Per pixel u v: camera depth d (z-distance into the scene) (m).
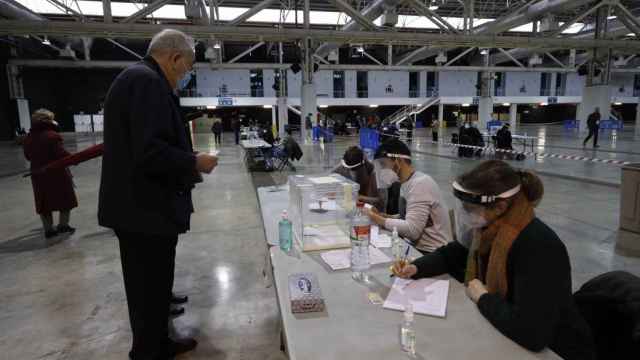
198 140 23.48
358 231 1.78
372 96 32.97
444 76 33.69
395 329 1.20
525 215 1.27
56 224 5.38
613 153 12.54
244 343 2.53
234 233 4.91
